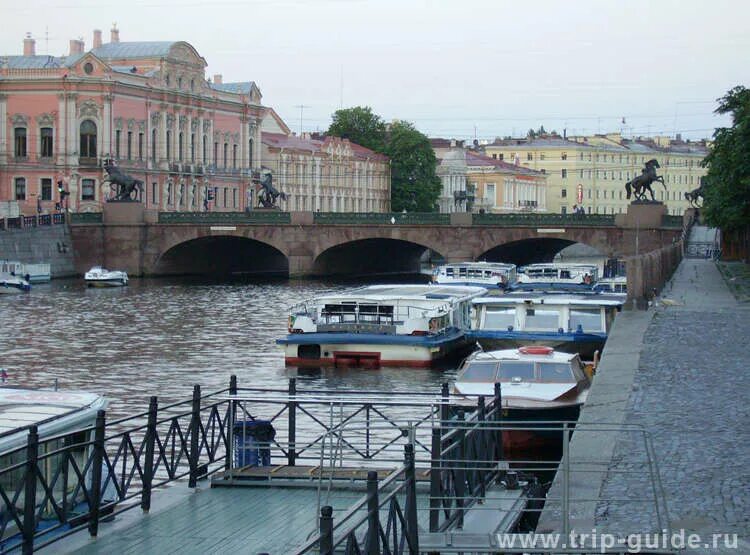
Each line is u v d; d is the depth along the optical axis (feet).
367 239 419.95
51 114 440.04
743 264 302.66
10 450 67.00
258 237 415.44
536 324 171.12
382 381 166.91
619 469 73.31
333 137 609.01
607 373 108.58
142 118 463.42
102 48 490.90
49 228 393.91
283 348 203.10
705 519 63.36
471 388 111.45
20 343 211.20
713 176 277.64
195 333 228.63
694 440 80.94
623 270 348.59
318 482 72.84
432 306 184.96
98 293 332.60
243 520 72.59
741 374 106.83
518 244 447.01
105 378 170.60
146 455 76.02
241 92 541.34
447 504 70.54
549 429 65.41
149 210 414.62
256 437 86.17
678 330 138.51
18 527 63.98
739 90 258.78
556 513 65.36
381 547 57.11
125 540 68.74
